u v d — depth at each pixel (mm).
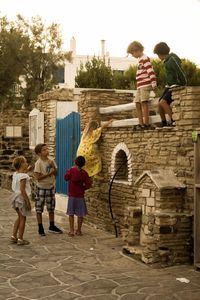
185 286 7047
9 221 12805
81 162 10883
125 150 10656
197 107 8383
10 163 21906
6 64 29328
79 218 10930
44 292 6785
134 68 24453
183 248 8281
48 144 16328
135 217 9133
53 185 11211
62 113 16188
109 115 12422
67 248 9617
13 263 8406
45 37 30562
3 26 29969
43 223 12445
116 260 8625
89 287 7016
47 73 30406
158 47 9148
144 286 7047
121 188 10797
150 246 8250
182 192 8539
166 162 9133
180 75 8945
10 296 6602
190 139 8422
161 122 9531
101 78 24188
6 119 21766
